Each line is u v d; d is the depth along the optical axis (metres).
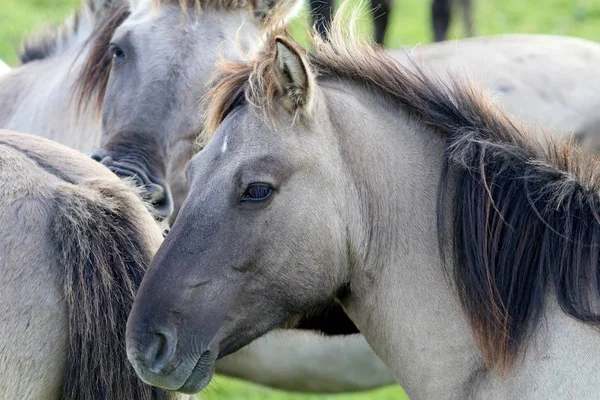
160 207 8.01
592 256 5.73
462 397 5.88
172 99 8.20
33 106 10.15
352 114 6.06
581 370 5.52
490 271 5.82
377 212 6.02
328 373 10.10
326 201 5.83
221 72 6.19
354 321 6.33
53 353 5.47
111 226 5.87
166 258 5.64
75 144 9.44
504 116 6.22
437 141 6.16
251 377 10.37
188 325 5.58
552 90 11.10
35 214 5.67
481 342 5.75
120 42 8.52
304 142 5.79
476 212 5.88
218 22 8.52
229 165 5.73
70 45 10.77
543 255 5.78
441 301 5.94
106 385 5.55
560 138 6.39
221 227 5.68
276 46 5.65
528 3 28.98
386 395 13.53
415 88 6.22
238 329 5.77
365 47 6.43
